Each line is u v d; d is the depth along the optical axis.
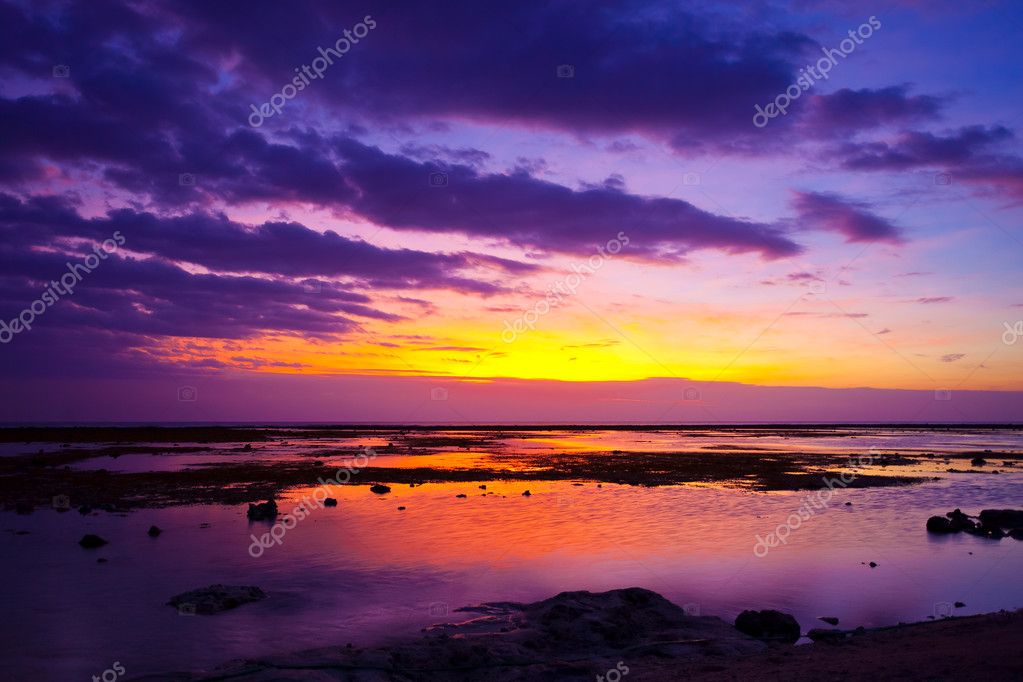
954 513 22.56
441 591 14.48
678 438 100.31
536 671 9.76
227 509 24.66
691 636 11.37
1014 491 31.55
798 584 15.16
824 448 68.62
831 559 17.41
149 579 15.18
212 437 81.81
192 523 21.88
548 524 22.03
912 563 17.06
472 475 37.53
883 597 14.23
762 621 12.03
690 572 16.11
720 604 13.78
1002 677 7.30
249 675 9.29
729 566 16.67
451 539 19.58
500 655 10.47
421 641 11.06
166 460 45.66
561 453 58.09
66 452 51.84
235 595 13.66
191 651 10.95
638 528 21.34
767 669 9.09
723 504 26.67
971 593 14.57
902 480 36.00
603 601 12.95
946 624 11.28
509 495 29.19
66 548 18.09
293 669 9.52
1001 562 17.19
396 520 22.69
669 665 9.87
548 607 12.99
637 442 83.69
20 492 28.47
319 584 14.91
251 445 65.81
